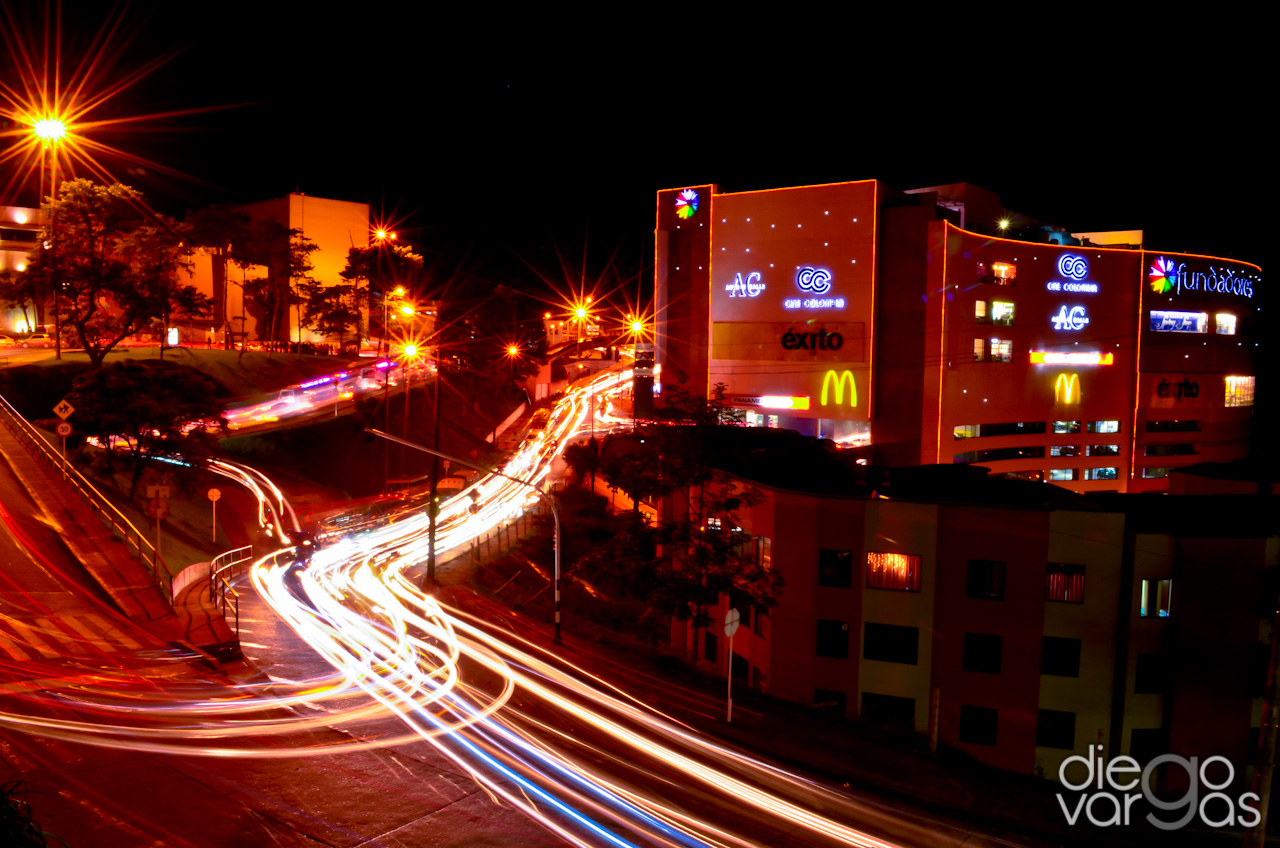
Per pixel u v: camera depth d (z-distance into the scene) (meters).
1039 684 30.91
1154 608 30.67
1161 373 84.25
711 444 33.75
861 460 69.12
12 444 42.28
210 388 46.66
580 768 18.00
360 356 107.88
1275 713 16.05
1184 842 25.23
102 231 66.31
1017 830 18.45
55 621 23.98
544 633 34.12
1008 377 77.31
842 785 19.23
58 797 13.90
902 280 72.69
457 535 61.94
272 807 14.57
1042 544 30.72
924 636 31.73
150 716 18.06
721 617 37.59
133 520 39.75
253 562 46.16
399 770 16.80
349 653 27.23
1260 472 42.62
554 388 133.75
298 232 104.56
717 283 79.25
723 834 15.26
